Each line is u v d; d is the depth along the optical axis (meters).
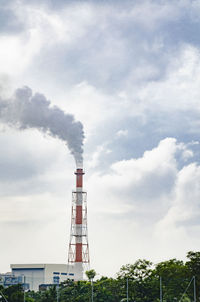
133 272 173.25
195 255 171.75
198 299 167.25
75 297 176.75
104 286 182.88
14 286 172.50
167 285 169.75
